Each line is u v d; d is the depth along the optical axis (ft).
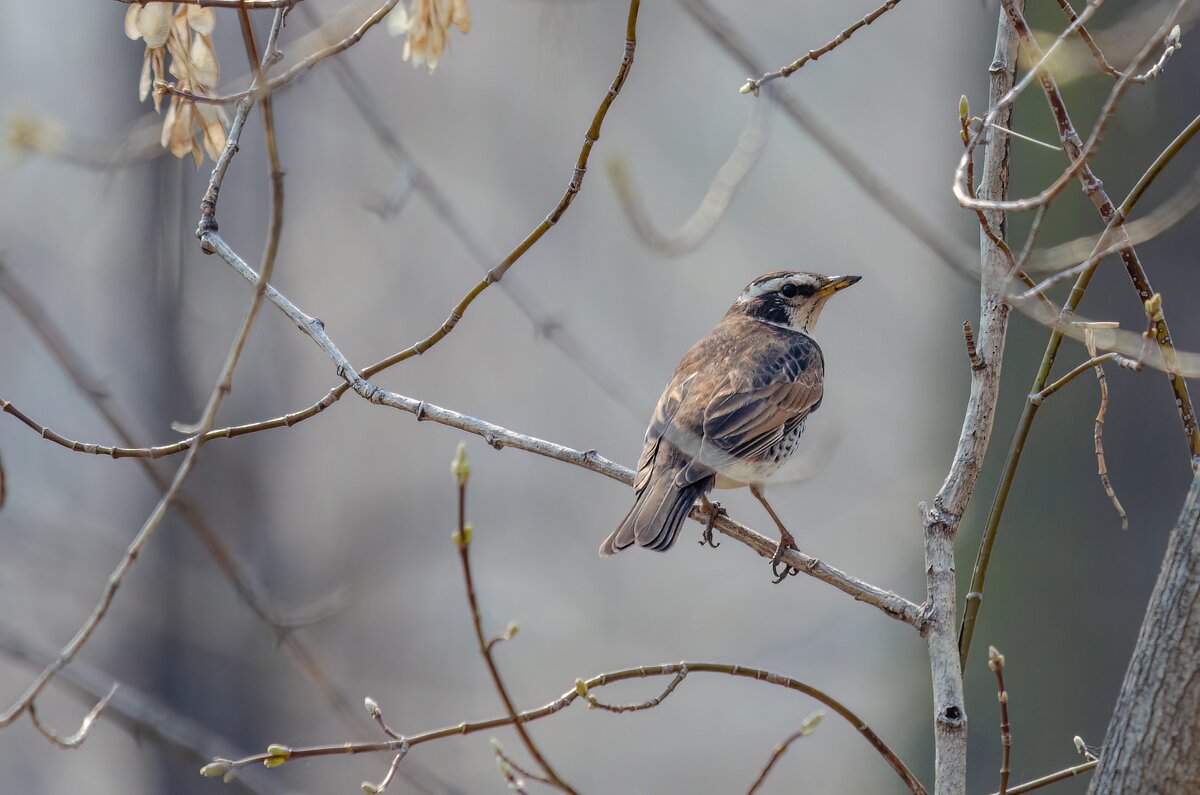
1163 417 33.53
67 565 55.77
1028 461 35.01
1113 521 34.04
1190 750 15.88
